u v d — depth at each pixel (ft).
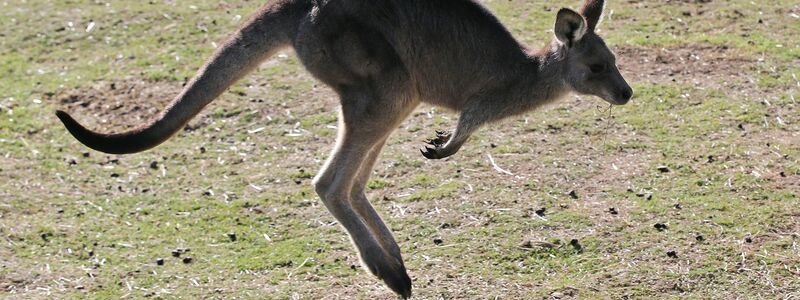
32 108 87.71
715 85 86.28
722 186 70.64
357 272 63.21
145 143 54.60
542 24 99.50
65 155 79.56
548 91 57.82
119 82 92.22
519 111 58.29
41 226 69.21
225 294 61.36
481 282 61.41
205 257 65.36
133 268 64.34
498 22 58.18
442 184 72.79
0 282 62.64
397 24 55.93
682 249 63.52
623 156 75.82
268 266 64.13
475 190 71.72
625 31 97.40
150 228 69.05
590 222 66.85
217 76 56.65
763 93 84.64
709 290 59.67
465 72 57.52
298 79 90.68
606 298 59.26
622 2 104.68
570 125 80.53
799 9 101.04
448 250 64.80
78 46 100.42
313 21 56.13
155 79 92.48
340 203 57.11
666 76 88.22
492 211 68.80
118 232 68.64
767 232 64.90
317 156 78.28
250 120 84.12
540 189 71.56
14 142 81.71
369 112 56.49
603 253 63.67
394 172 74.79
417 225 67.77
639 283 60.49
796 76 87.10
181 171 76.74
